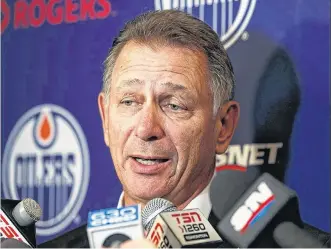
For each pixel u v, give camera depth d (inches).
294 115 99.6
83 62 118.9
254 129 102.0
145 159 107.2
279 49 101.4
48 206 120.3
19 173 124.6
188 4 108.3
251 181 101.5
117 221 55.3
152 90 106.1
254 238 56.6
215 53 104.7
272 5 102.3
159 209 61.5
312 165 98.2
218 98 104.2
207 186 104.3
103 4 116.6
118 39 110.2
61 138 120.3
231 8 105.0
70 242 117.2
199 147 104.7
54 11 122.7
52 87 122.3
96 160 115.0
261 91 102.0
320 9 99.3
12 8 127.6
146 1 112.0
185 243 51.9
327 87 98.0
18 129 125.5
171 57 105.5
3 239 57.6
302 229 57.4
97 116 115.8
